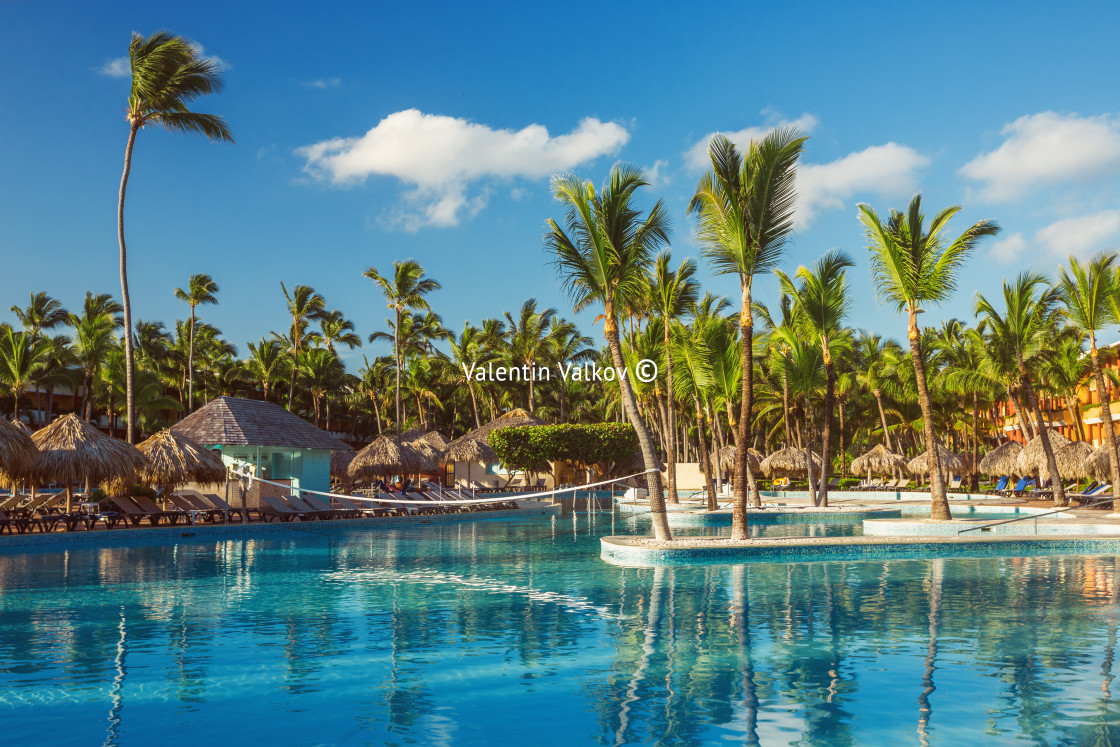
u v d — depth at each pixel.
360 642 8.07
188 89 27.39
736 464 16.52
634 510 34.06
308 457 34.59
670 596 10.91
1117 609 9.71
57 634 8.48
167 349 60.94
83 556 16.55
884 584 11.90
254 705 5.99
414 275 48.72
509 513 32.75
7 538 17.64
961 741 5.12
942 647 7.71
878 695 6.15
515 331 63.28
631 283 16.48
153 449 23.48
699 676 6.74
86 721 5.63
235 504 27.92
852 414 59.03
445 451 45.97
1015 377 31.42
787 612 9.62
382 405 76.50
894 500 38.16
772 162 15.88
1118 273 22.69
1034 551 16.05
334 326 70.19
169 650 7.73
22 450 18.70
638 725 5.52
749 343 16.45
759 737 5.25
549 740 5.23
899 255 20.09
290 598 10.88
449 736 5.32
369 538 21.52
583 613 9.62
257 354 65.50
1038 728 5.37
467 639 8.20
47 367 52.62
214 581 12.67
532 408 62.16
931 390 49.16
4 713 5.80
